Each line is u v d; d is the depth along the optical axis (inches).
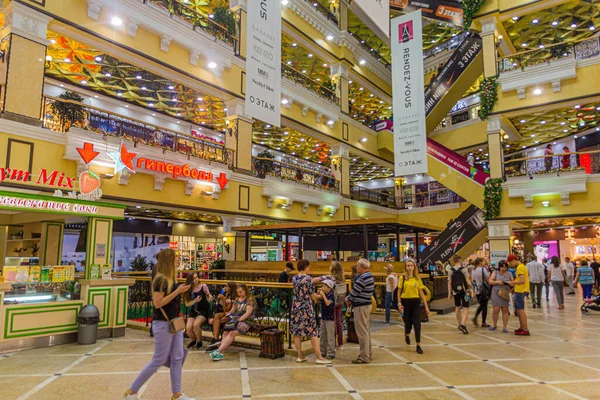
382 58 1009.5
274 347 246.1
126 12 452.4
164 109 743.1
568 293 665.6
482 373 215.6
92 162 410.3
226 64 577.6
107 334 310.5
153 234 742.5
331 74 859.4
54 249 361.1
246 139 621.3
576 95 605.6
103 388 189.8
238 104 609.6
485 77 677.9
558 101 618.8
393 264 469.1
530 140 904.3
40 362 237.5
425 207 923.4
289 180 694.5
